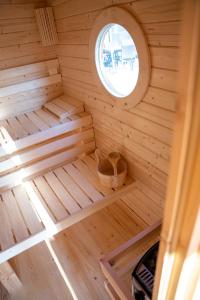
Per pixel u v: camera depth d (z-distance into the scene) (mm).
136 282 1001
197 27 261
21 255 1759
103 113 2178
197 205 386
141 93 1543
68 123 2318
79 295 1486
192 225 415
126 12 1365
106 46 1841
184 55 288
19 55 2416
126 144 2043
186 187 383
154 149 1715
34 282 1579
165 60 1284
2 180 2201
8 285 1494
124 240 1768
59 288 1532
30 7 2262
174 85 1299
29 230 1845
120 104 1825
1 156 2125
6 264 1465
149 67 1392
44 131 2219
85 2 1736
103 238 1804
